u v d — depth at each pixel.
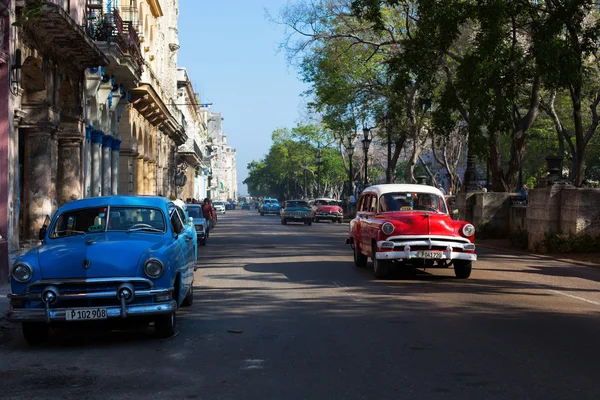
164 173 55.19
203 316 10.88
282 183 155.75
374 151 85.25
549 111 36.66
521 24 25.39
